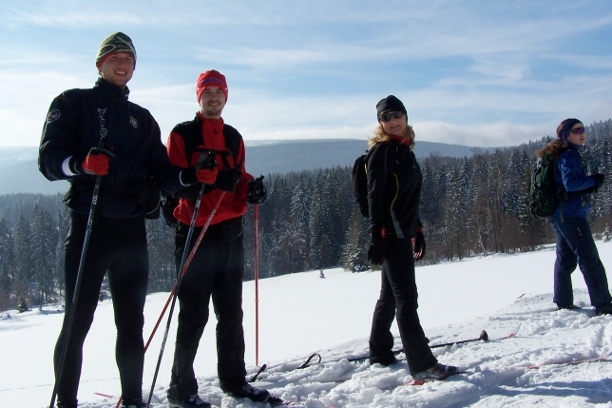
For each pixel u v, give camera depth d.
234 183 2.51
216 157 2.74
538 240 34.62
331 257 51.75
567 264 4.39
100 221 2.39
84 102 2.45
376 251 2.93
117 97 2.51
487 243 39.09
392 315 3.25
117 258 2.45
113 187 2.42
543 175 4.31
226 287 2.78
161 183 2.58
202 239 2.68
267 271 53.09
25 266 52.22
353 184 3.26
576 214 4.20
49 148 2.31
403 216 2.96
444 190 58.41
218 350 2.82
